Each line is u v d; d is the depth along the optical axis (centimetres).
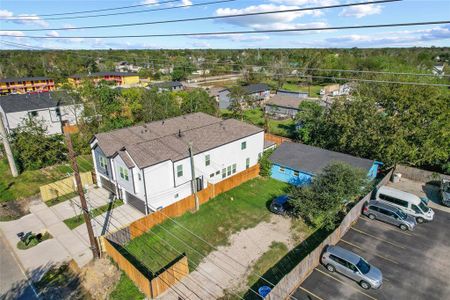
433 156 2941
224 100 6819
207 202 2711
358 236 2242
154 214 2320
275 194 2877
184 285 1791
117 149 2678
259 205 2678
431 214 2417
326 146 3700
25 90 8275
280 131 4912
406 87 3022
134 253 2061
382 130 3083
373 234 2264
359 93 3525
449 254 2048
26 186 2986
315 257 1905
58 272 1925
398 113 3094
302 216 2486
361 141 3139
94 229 2345
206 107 5325
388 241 2186
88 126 4303
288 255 2052
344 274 1828
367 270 1786
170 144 2725
